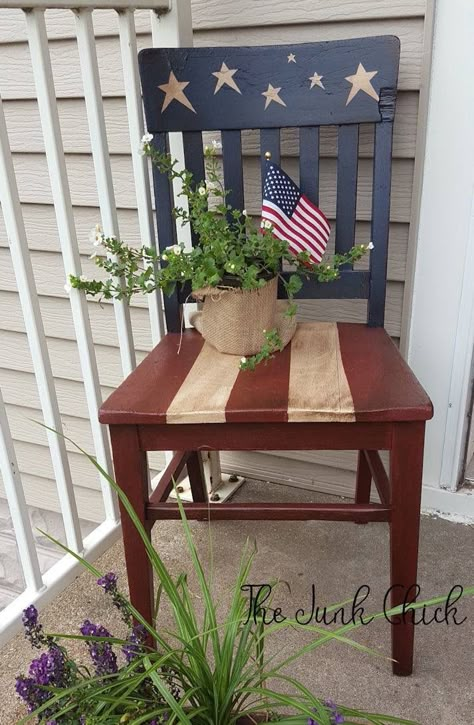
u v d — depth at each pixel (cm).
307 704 84
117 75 155
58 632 123
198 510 105
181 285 132
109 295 118
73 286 117
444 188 133
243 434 99
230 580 137
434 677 113
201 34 142
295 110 125
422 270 141
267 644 120
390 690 111
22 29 162
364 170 141
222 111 127
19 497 120
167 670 85
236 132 129
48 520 247
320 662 116
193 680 81
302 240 123
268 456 175
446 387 148
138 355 190
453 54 123
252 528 154
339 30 132
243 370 109
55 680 79
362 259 146
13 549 242
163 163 125
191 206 125
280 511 104
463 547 146
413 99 130
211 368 112
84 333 127
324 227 126
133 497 104
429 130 130
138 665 80
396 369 107
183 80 125
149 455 198
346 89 122
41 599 128
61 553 231
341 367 109
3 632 119
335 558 143
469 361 143
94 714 76
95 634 84
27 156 179
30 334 117
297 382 104
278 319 123
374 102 122
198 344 124
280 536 151
